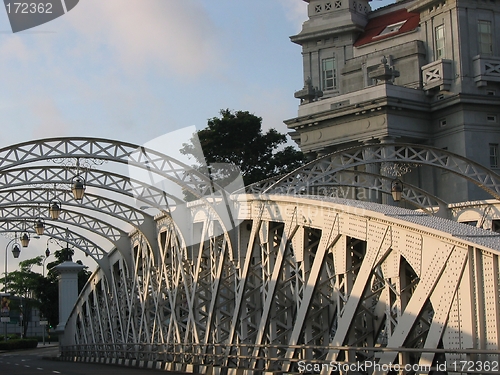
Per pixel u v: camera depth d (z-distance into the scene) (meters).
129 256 39.88
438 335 15.83
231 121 53.66
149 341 35.75
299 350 21.17
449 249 15.87
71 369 34.91
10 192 35.25
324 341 20.95
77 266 60.38
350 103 54.81
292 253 23.23
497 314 14.89
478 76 52.78
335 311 21.05
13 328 127.31
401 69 57.03
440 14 55.03
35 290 112.00
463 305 15.47
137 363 36.59
